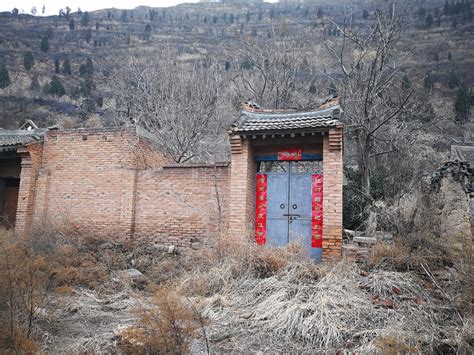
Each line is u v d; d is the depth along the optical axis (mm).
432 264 7941
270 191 10859
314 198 10422
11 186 14609
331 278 7395
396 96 17359
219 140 22969
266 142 10617
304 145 10602
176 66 28172
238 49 32938
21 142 13203
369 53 17547
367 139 14891
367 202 13078
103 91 47188
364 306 6418
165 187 12086
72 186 13203
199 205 11625
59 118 37562
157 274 9430
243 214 10203
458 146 17594
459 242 8078
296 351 5508
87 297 7871
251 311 6777
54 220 12977
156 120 22266
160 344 4875
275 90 24016
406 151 17047
